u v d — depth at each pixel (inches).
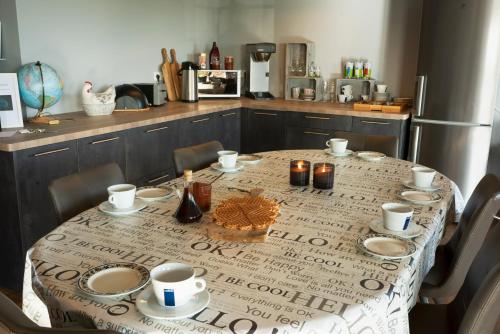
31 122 117.2
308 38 183.5
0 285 104.8
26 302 50.1
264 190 76.1
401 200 71.7
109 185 77.7
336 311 41.1
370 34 173.2
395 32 169.6
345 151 104.4
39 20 122.3
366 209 67.4
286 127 167.2
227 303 42.1
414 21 166.4
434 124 144.7
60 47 129.3
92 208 66.9
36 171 98.0
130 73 156.1
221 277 46.8
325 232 58.7
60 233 57.7
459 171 144.0
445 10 137.1
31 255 52.0
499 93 148.9
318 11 179.8
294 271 48.3
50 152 100.2
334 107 162.1
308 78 180.1
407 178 84.0
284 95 192.5
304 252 52.8
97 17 140.3
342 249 53.7
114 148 118.0
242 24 193.8
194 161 96.6
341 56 179.6
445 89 141.0
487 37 132.5
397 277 47.4
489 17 131.2
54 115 129.1
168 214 64.4
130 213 64.1
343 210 66.9
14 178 93.9
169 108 151.3
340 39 178.4
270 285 45.4
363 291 44.5
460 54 136.9
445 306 65.3
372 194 74.6
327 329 39.4
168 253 52.3
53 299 43.5
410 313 63.3
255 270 48.4
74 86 135.6
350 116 154.6
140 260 50.6
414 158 149.4
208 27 192.7
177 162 93.3
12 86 108.8
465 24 134.5
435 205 69.5
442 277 73.4
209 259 50.9
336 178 83.9
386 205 61.0
